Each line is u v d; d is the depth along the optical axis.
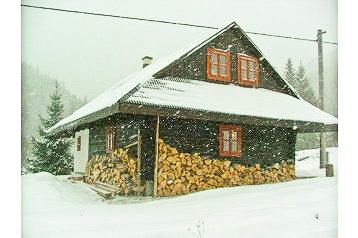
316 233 8.95
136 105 12.70
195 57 16.34
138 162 14.05
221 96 15.49
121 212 10.80
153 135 14.35
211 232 8.85
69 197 13.71
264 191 13.19
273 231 9.00
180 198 12.88
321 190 12.80
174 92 14.30
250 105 15.64
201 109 13.66
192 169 14.73
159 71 15.05
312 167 26.03
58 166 29.11
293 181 15.53
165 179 14.07
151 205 11.86
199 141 15.16
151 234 8.59
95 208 11.49
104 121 17.64
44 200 12.39
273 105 16.62
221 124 15.80
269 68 18.50
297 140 38.34
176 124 14.74
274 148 17.28
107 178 15.94
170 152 14.34
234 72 17.44
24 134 41.03
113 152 15.98
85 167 19.52
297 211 10.28
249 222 9.44
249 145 16.55
